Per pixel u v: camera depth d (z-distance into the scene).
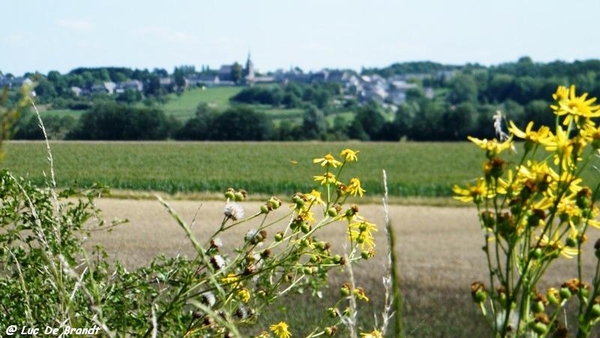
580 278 1.59
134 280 3.01
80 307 2.74
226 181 42.28
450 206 30.80
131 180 41.69
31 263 2.96
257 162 55.16
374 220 26.36
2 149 1.90
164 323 2.71
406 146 70.31
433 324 11.09
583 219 1.58
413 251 19.03
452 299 13.00
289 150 64.69
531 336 1.56
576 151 1.53
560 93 1.57
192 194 32.66
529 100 97.75
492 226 1.55
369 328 9.88
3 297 2.86
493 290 1.54
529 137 1.57
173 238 19.66
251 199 33.69
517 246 1.60
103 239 17.44
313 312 9.77
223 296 1.81
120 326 2.84
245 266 2.79
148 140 72.19
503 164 1.54
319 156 60.03
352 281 1.90
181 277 2.88
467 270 16.16
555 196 1.58
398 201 31.67
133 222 23.42
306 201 2.94
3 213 3.11
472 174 47.75
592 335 9.88
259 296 2.91
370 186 40.66
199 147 65.31
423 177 45.78
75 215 3.40
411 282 14.63
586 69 105.62
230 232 21.16
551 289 1.68
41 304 2.85
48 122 61.56
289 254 2.87
